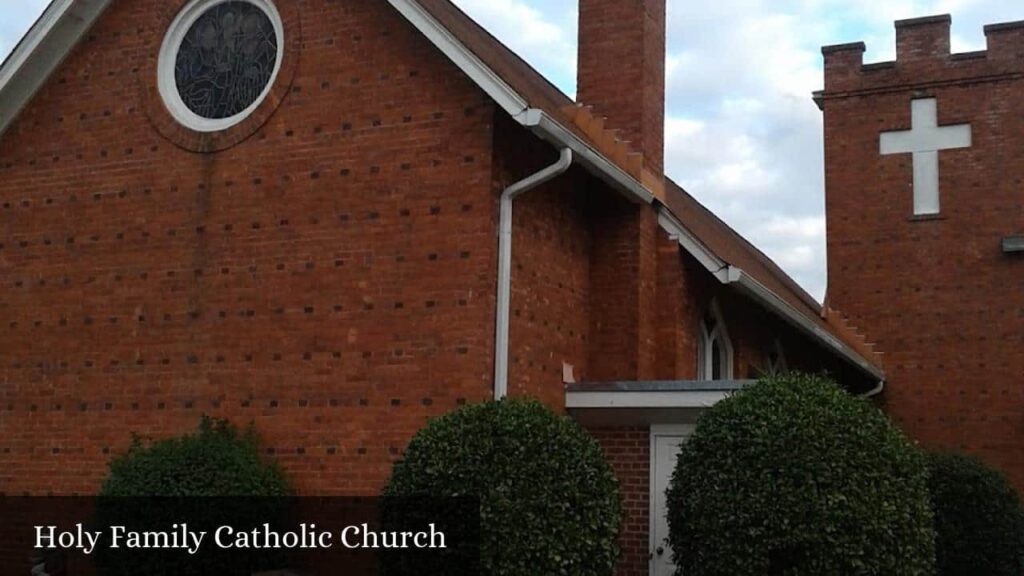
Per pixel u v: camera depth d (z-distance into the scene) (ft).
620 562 40.50
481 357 37.35
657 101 50.29
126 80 44.86
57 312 44.34
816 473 31.96
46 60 45.60
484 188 38.27
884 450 32.96
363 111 40.55
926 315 75.82
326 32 41.73
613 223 46.01
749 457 32.76
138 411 42.19
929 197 77.20
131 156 44.16
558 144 38.34
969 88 77.30
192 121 43.52
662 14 51.55
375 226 39.65
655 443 41.01
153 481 36.09
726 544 32.30
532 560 30.35
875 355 75.87
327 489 38.78
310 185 40.93
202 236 42.34
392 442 38.14
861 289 77.87
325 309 39.91
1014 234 74.59
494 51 52.26
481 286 37.76
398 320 38.75
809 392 34.30
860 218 78.69
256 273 41.24
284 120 41.78
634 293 45.19
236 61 43.62
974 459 55.31
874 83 79.71
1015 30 76.43
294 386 39.88
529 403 33.14
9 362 44.80
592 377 45.11
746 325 57.11
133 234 43.55
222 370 41.11
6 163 46.42
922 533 32.86
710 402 39.63
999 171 75.66
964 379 74.23
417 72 39.96
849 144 79.87
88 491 42.45
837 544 31.37
